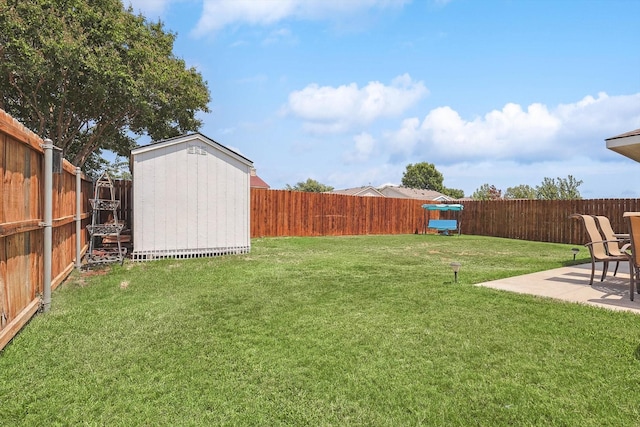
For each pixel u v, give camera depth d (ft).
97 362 8.58
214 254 28.07
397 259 26.78
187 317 12.07
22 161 10.98
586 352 8.91
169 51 48.70
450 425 6.15
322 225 50.24
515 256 30.09
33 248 12.12
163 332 10.62
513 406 6.65
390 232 57.93
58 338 10.09
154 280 18.16
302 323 11.37
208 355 8.99
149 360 8.70
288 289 16.15
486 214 55.01
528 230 49.14
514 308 12.64
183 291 15.84
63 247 18.04
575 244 43.88
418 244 39.86
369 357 8.80
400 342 9.72
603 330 10.38
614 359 8.51
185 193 26.99
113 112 41.86
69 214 19.94
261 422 6.26
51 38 33.09
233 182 29.04
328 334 10.37
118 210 33.27
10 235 9.93
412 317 11.84
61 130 40.73
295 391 7.27
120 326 11.14
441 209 57.62
